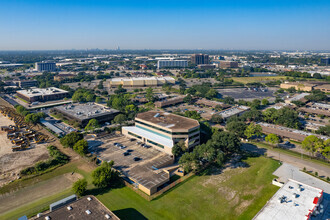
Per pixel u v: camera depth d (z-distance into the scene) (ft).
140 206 309.63
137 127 551.18
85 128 569.64
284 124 599.57
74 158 447.42
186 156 388.16
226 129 570.05
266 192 339.16
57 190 348.18
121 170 389.39
